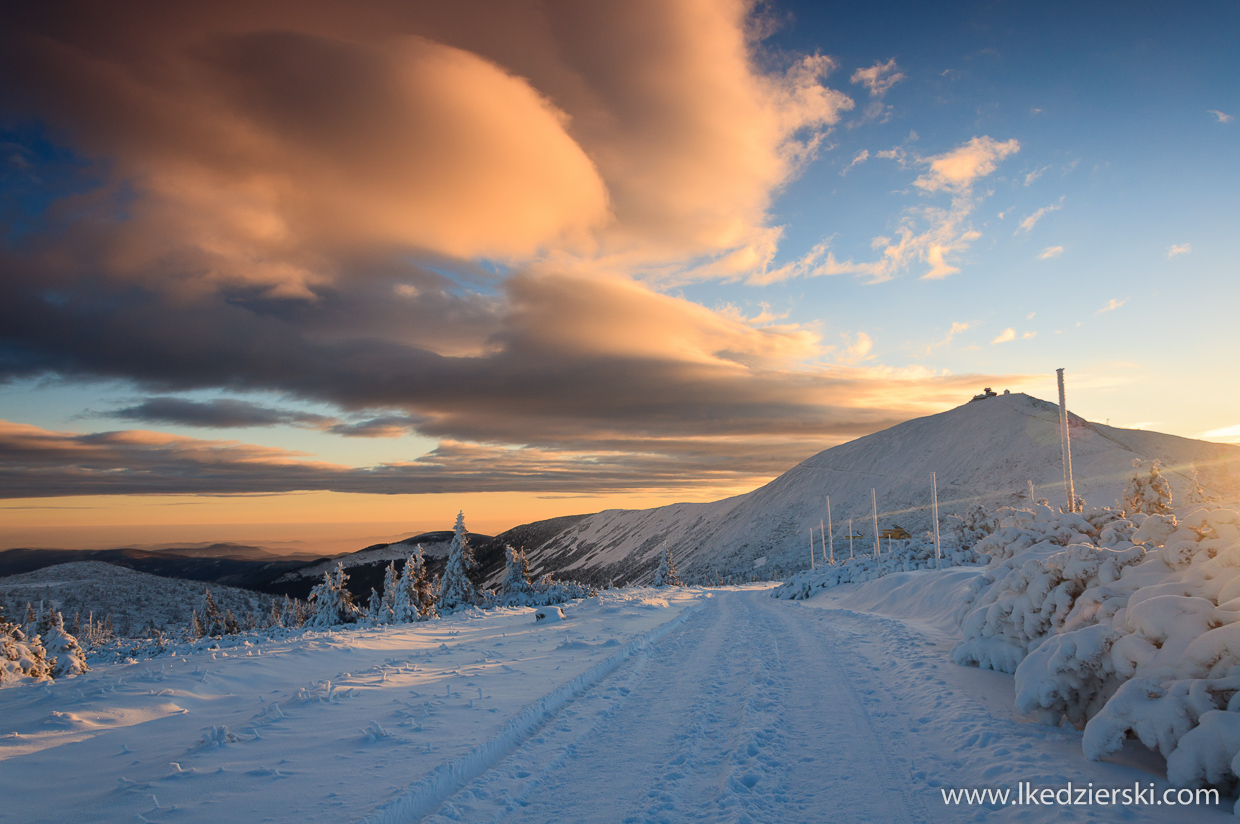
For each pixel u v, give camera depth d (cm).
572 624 1859
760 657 1253
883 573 3109
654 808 524
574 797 552
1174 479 12112
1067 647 654
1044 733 662
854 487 18400
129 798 535
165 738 730
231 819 490
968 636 1009
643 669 1148
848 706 843
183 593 19625
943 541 3512
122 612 17538
